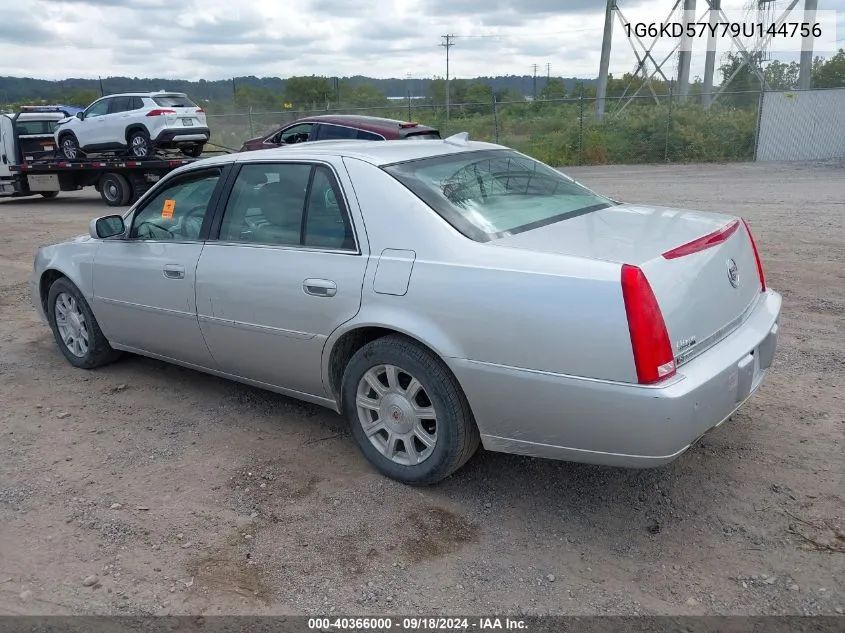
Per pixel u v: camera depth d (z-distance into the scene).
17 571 3.27
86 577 3.20
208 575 3.19
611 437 3.08
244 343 4.37
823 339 5.61
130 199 17.78
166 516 3.65
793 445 4.03
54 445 4.46
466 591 3.03
